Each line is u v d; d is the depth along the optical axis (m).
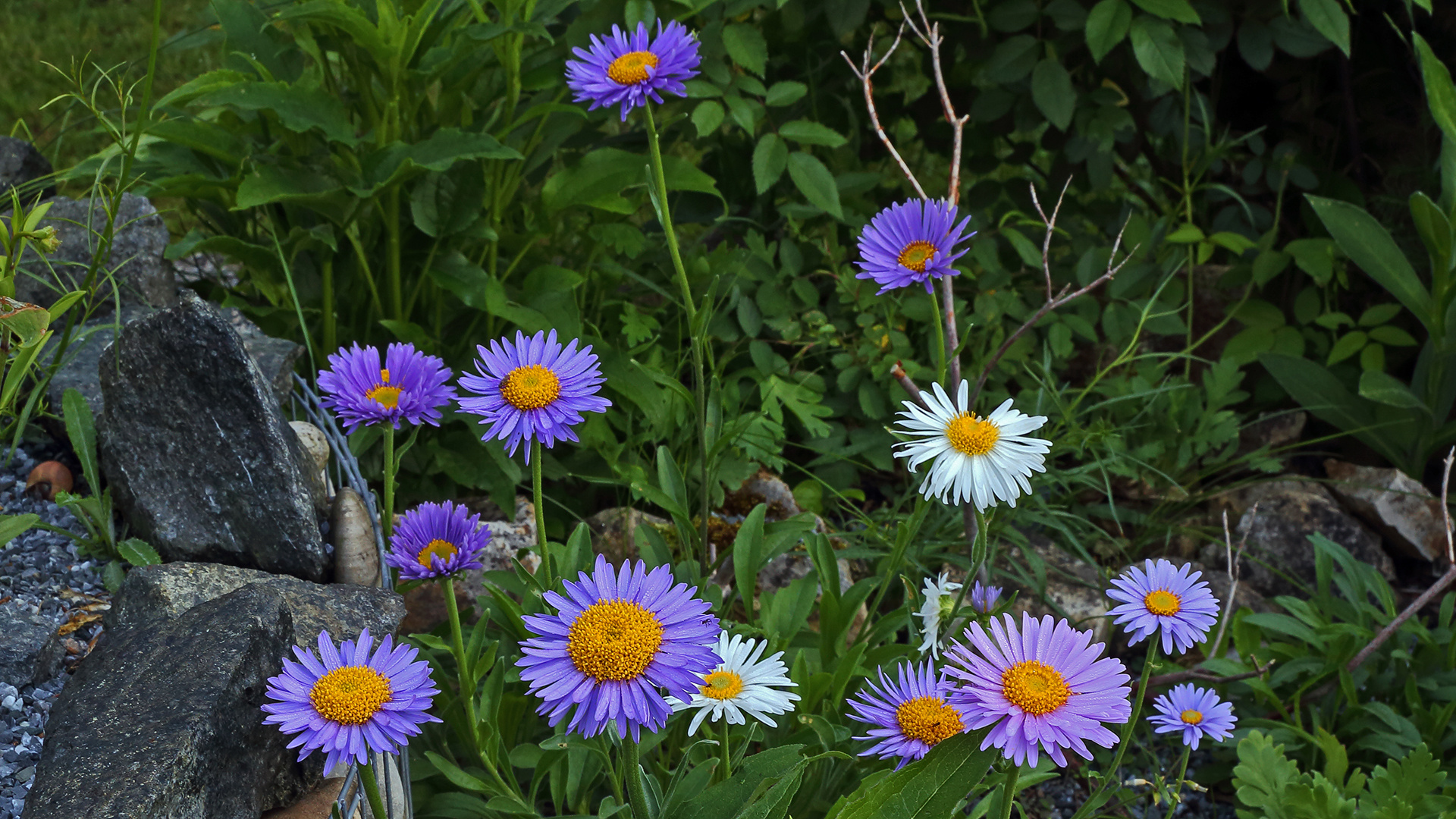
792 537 2.08
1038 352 3.12
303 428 2.24
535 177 2.98
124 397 1.98
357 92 2.68
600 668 1.11
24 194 2.67
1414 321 3.26
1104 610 2.51
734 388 2.83
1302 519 2.81
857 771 1.84
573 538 1.88
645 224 3.15
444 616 2.26
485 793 1.91
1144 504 3.02
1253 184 3.19
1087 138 2.99
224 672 1.43
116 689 1.42
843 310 3.05
